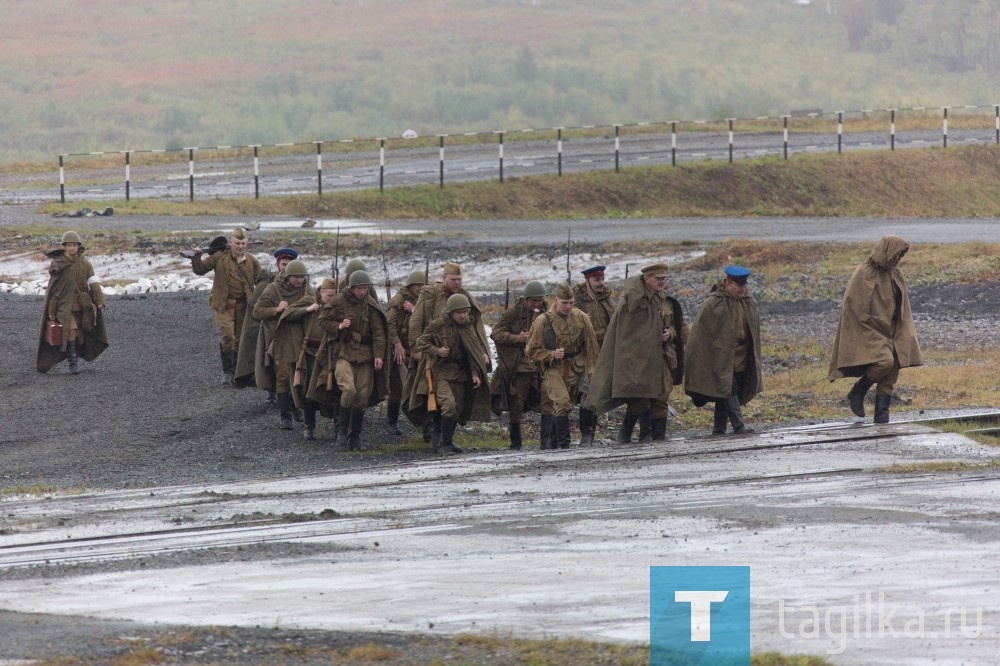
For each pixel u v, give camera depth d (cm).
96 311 7388
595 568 3312
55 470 5441
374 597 3069
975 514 3822
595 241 11406
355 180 17162
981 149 19625
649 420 5797
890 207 17900
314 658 2586
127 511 4409
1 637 2719
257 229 12525
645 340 5559
